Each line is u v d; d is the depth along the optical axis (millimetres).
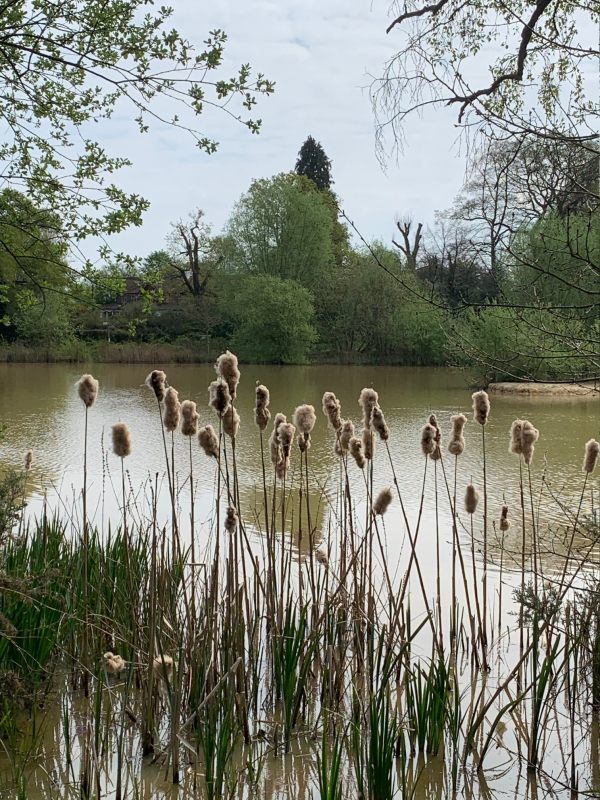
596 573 8383
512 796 5008
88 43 8172
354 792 5051
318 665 6605
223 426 5855
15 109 9016
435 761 5402
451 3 7125
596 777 5258
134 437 20031
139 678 5953
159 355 59062
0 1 8156
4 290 9766
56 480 14211
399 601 6660
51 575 5930
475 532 10938
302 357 58812
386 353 58250
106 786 5078
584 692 6223
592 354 6086
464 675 6648
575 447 19141
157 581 6484
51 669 6113
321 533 10297
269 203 64938
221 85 7973
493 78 6773
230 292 65625
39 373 45875
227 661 5711
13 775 4879
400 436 21219
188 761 5359
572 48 5934
